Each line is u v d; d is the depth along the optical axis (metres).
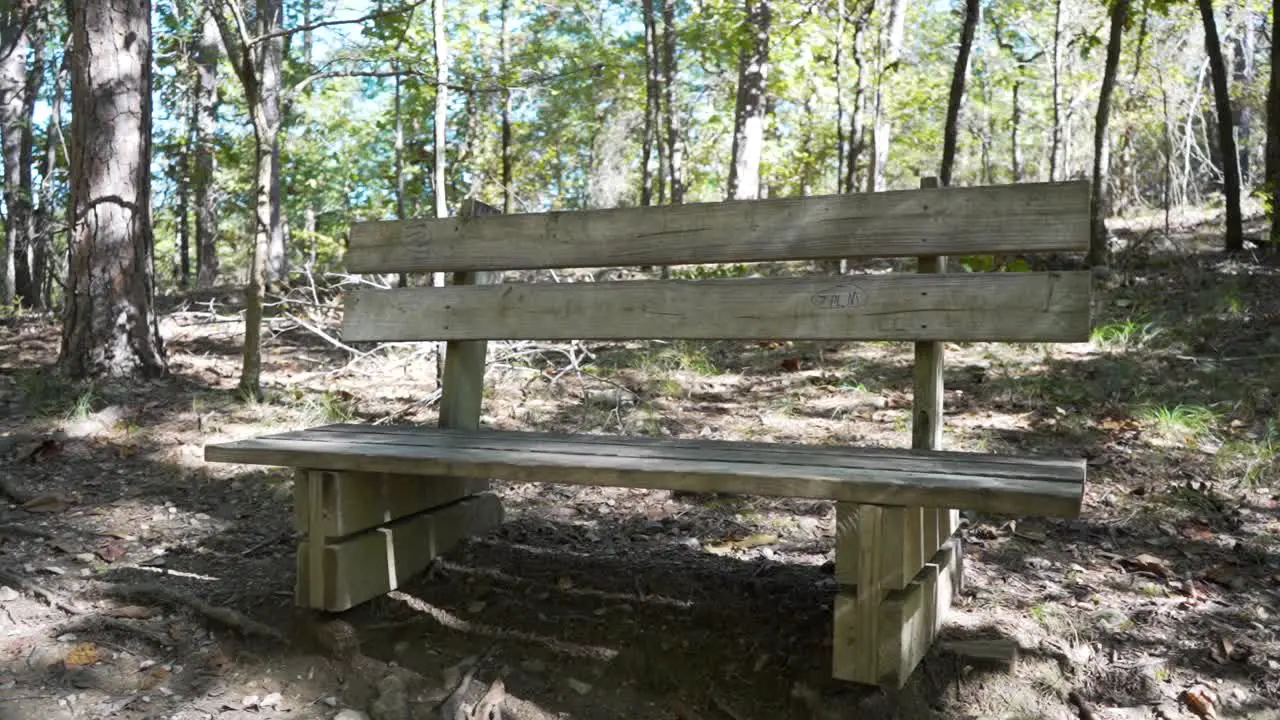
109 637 2.93
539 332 3.29
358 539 2.87
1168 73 16.41
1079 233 2.71
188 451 4.60
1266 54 19.44
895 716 2.43
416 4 5.64
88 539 3.69
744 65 13.74
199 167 14.92
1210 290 7.36
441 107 5.70
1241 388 5.12
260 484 4.27
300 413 5.19
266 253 5.54
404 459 2.61
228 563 3.46
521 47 13.17
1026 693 2.57
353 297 3.57
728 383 5.86
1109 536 3.62
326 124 18.88
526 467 2.48
